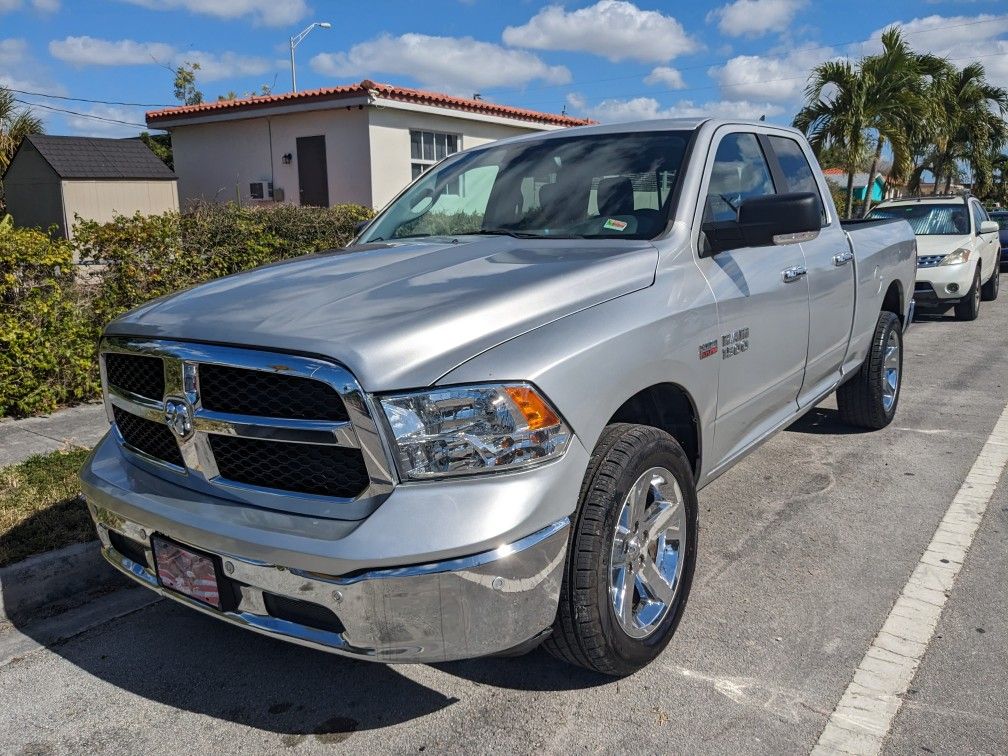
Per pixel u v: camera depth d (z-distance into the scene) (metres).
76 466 4.71
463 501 2.26
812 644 3.14
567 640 2.64
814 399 4.53
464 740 2.65
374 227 4.18
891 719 2.69
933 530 4.18
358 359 2.23
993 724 2.66
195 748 2.65
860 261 4.91
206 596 2.52
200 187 18.11
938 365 8.42
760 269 3.66
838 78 17.06
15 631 3.39
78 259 6.46
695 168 3.51
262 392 2.39
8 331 5.71
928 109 17.20
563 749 2.59
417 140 16.48
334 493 2.35
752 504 4.56
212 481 2.55
